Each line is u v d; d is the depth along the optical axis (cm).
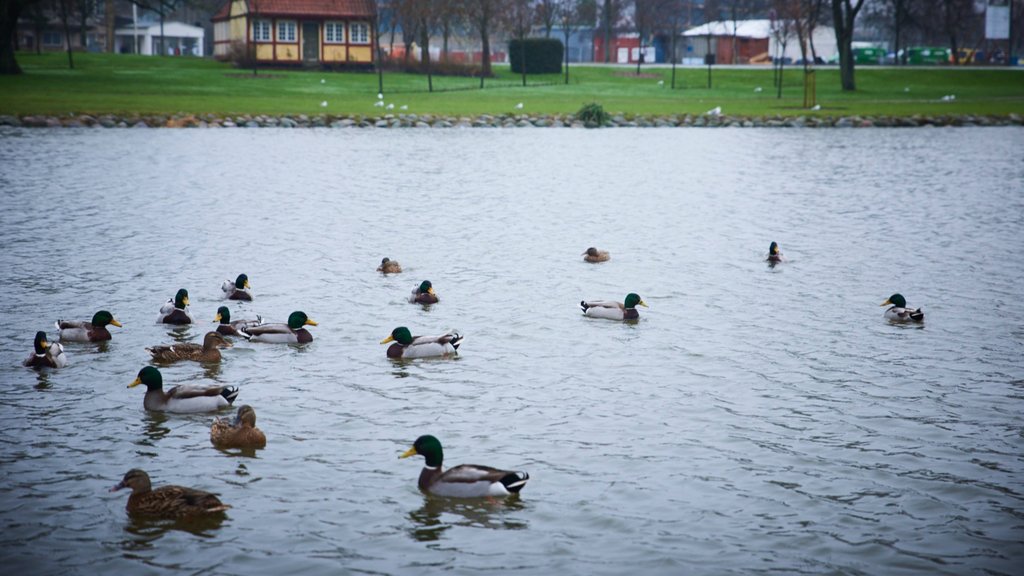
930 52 13488
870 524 1334
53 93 7844
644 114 7675
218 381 1870
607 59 14462
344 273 2745
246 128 6662
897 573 1215
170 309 2250
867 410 1748
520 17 11312
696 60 14275
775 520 1343
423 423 1664
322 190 4203
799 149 5947
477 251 3053
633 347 2108
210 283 2609
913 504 1392
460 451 1548
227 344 2081
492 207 3866
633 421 1684
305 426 1647
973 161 5341
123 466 1487
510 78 11025
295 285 2606
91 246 3005
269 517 1333
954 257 3017
